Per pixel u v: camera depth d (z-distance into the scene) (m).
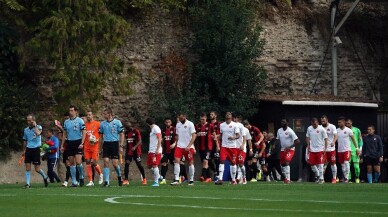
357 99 112.06
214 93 109.62
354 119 109.75
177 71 110.00
